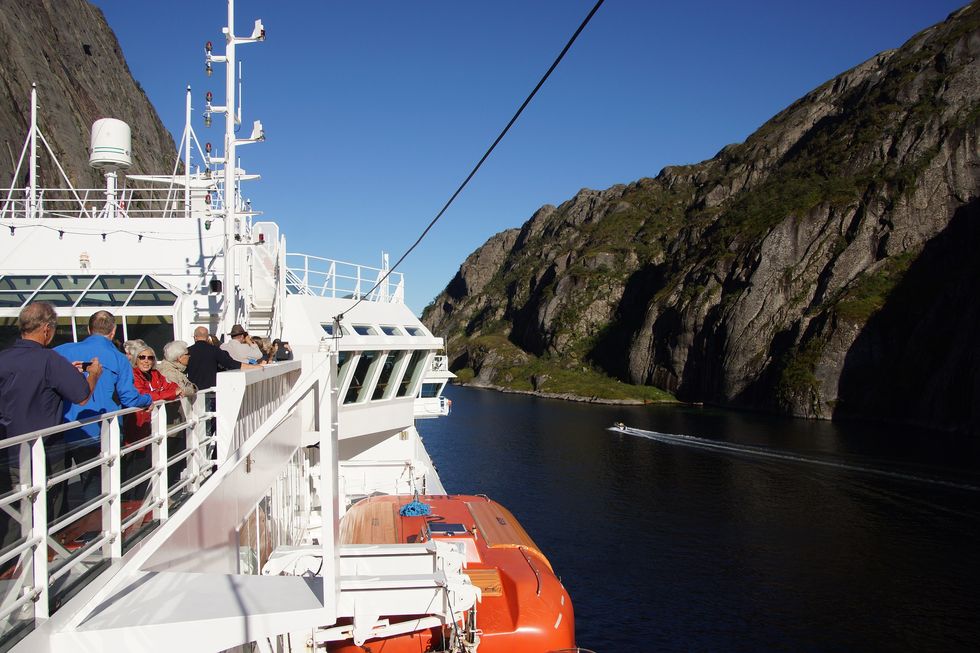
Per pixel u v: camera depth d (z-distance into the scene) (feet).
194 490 22.61
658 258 527.81
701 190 585.63
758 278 367.04
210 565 21.08
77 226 51.52
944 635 91.04
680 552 122.11
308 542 46.85
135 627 14.80
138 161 212.64
